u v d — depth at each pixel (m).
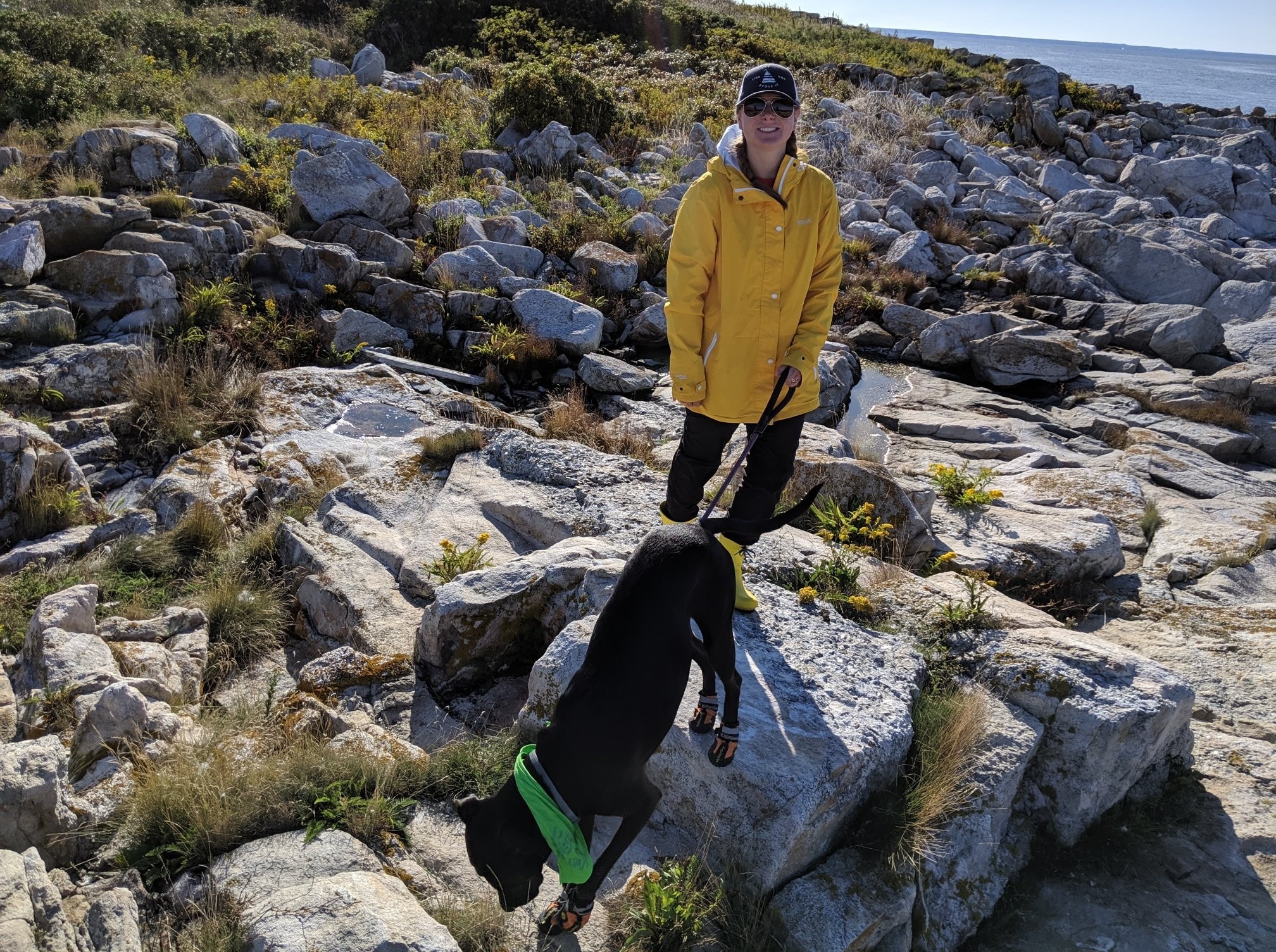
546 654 3.66
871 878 3.12
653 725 2.71
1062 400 10.13
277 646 4.69
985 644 4.07
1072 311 12.12
